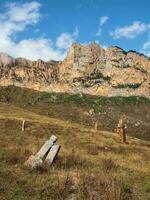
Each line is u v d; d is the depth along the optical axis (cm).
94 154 2845
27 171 1568
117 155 2988
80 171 1734
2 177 1402
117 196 1252
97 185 1344
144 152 3894
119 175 1753
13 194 1214
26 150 2209
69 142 3906
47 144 1870
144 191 1448
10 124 5409
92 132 6319
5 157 1862
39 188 1302
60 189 1283
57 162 1864
